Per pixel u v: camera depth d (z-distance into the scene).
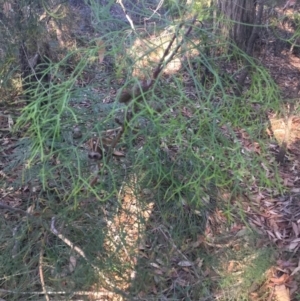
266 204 2.96
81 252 2.06
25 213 2.18
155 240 2.42
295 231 2.77
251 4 3.11
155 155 1.76
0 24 2.93
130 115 1.81
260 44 4.29
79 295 2.18
